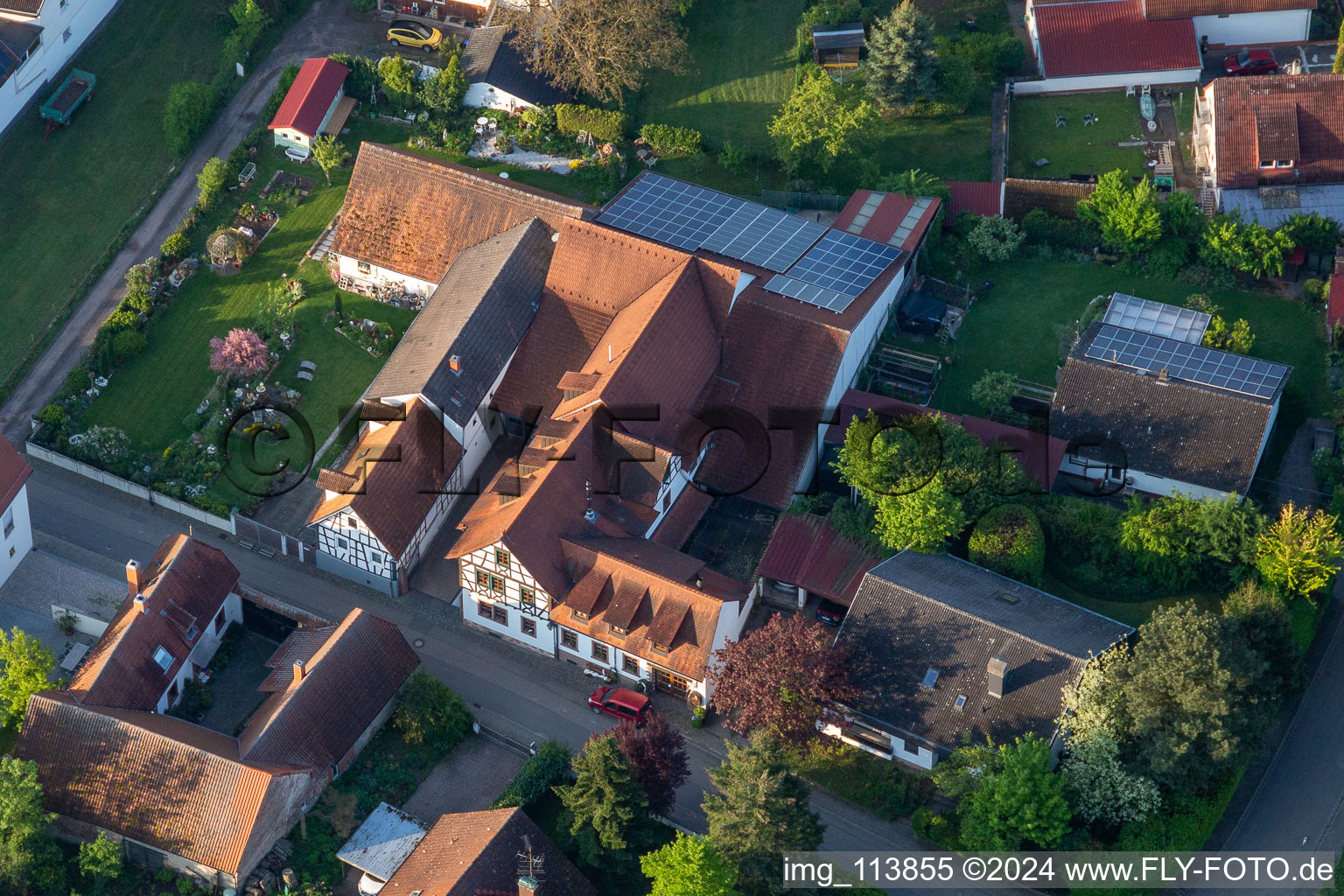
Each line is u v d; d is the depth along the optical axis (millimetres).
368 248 126312
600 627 103750
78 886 94500
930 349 124688
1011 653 99438
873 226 126938
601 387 110062
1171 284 129000
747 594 105625
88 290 126438
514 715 104438
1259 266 126312
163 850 93625
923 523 106312
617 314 118750
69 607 108500
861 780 101000
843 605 107875
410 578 112062
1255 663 96750
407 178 126562
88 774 95250
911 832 99062
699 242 123875
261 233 130875
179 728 98500
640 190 129125
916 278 128625
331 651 100562
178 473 116625
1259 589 106000
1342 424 117312
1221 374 115750
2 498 107375
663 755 95250
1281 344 124062
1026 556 107562
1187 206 128000
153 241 129625
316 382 121938
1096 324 121000
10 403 120625
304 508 115562
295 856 95938
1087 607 109125
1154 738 95625
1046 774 93750
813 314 117062
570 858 95812
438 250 125500
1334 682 106312
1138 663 96625
